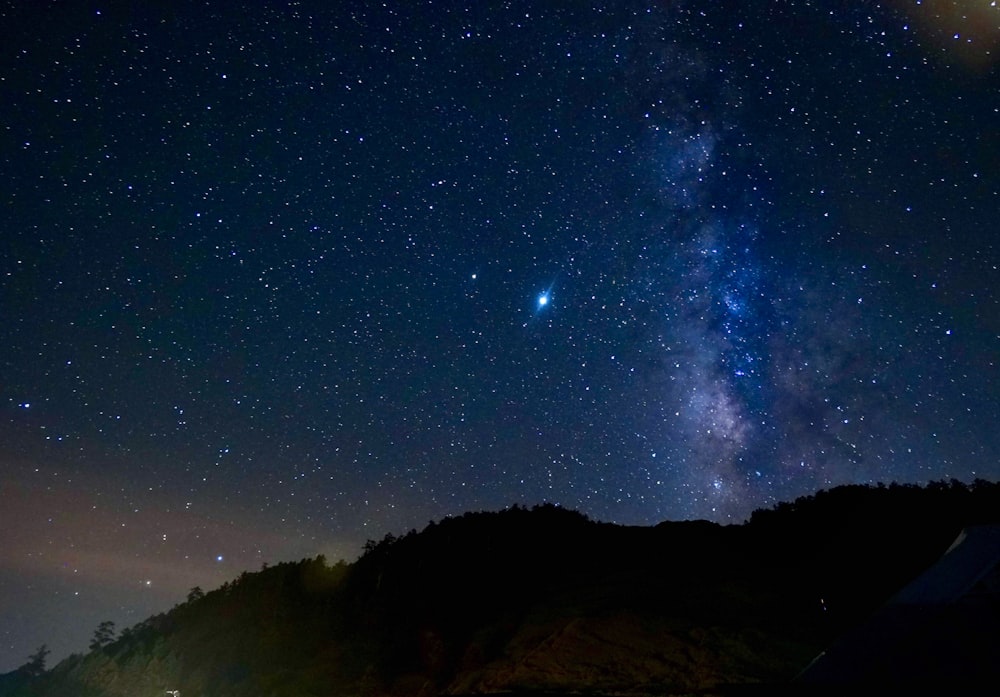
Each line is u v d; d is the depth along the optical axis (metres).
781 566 22.92
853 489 26.95
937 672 3.34
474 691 16.28
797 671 14.27
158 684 26.89
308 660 24.44
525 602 23.41
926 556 20.12
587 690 14.35
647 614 18.86
